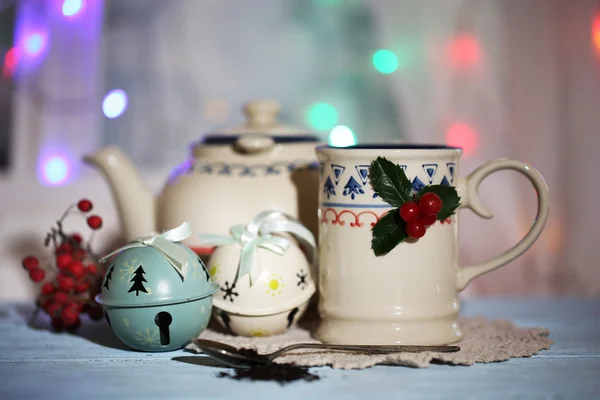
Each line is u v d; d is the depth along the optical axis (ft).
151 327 1.67
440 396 1.42
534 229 1.78
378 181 1.69
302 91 3.23
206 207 1.91
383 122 3.23
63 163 3.12
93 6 3.13
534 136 3.23
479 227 3.27
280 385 1.49
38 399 1.42
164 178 3.22
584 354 1.71
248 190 1.92
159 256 1.68
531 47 3.21
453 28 3.20
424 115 3.21
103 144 3.18
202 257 1.89
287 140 2.00
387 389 1.46
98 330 1.99
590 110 3.21
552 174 3.25
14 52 3.10
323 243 1.78
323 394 1.43
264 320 1.78
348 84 3.23
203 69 3.22
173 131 3.23
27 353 1.75
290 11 3.22
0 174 3.11
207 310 1.72
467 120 3.22
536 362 1.65
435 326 1.74
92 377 1.55
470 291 3.34
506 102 3.23
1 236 3.07
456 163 1.76
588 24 3.19
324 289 1.79
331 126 3.20
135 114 3.20
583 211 3.26
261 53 3.22
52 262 2.93
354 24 3.22
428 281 1.72
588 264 3.29
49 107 3.13
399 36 3.20
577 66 3.21
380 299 1.72
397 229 1.69
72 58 3.14
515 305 2.33
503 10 3.20
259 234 1.82
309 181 1.95
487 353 1.67
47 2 3.11
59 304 1.93
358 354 1.67
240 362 1.58
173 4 3.20
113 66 3.18
